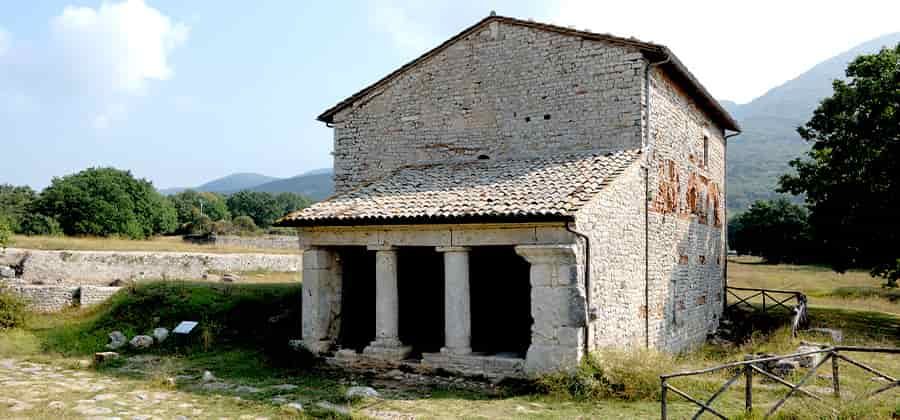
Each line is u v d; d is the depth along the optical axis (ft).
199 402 35.86
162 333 55.62
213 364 47.06
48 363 48.73
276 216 317.63
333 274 50.34
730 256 219.00
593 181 42.78
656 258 51.80
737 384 37.32
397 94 59.26
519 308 55.06
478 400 35.83
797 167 87.56
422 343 51.55
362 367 45.37
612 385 36.22
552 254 38.11
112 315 60.70
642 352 38.88
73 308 68.95
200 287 66.18
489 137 54.80
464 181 48.73
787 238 169.58
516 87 53.98
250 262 98.84
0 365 47.55
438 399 36.11
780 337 54.90
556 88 52.21
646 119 49.29
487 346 51.08
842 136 78.95
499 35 55.01
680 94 59.00
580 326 37.45
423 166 56.49
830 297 104.32
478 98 55.57
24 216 157.38
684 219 60.18
